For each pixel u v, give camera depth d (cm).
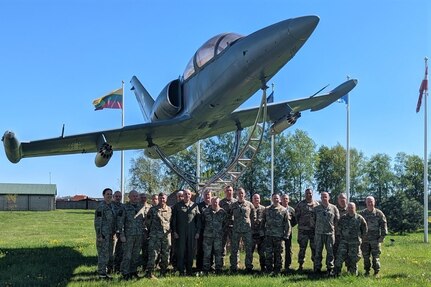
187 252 1031
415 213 2738
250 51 948
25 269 1071
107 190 980
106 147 1193
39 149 1265
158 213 1000
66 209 6819
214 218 1034
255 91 1054
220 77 1043
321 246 1023
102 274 965
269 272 1030
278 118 1379
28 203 6259
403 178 8600
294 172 6838
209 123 1238
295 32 870
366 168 8156
